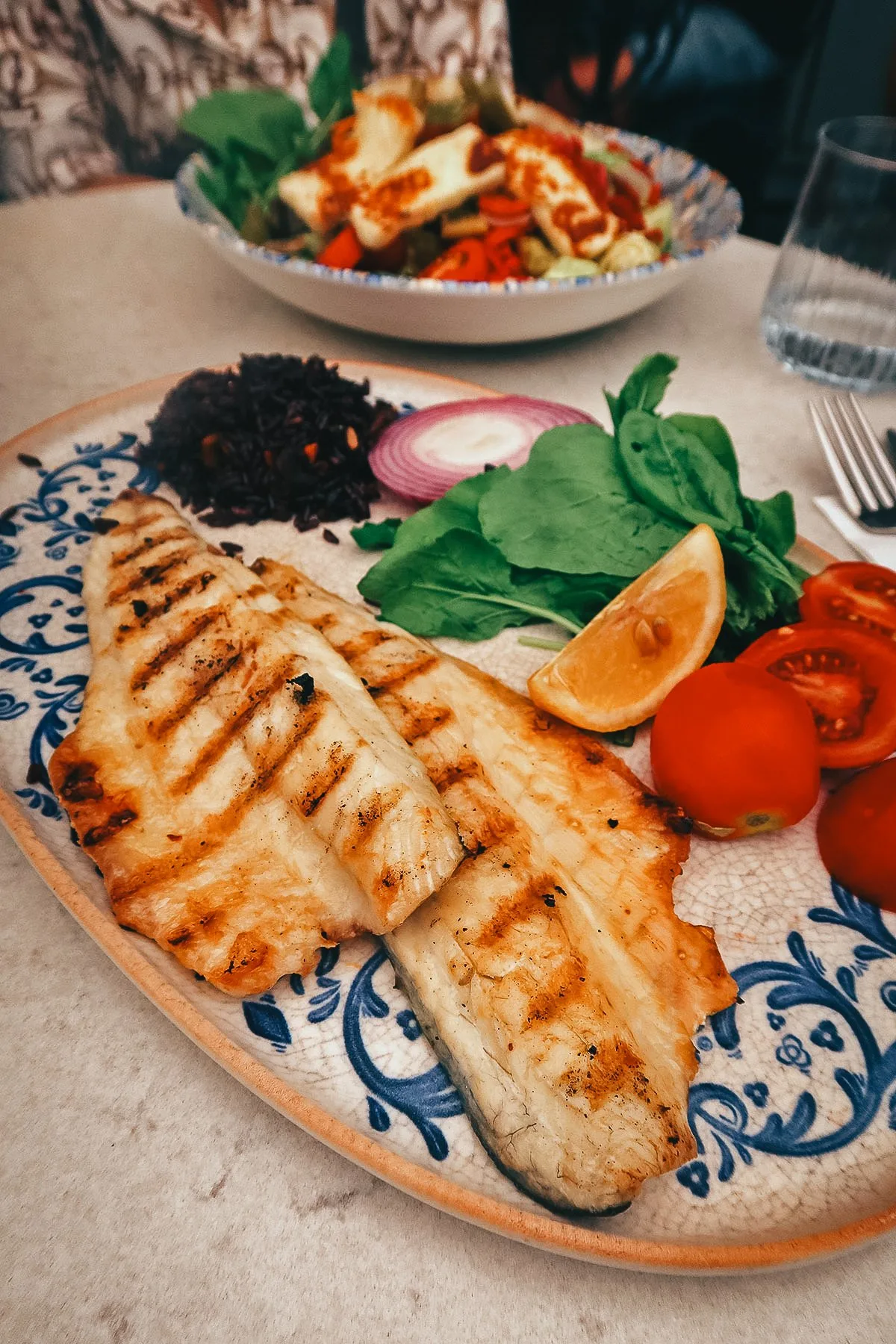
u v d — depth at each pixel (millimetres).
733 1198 190
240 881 222
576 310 390
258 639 251
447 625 299
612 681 271
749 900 238
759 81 874
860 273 421
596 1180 180
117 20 697
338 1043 205
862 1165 196
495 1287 182
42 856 219
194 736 245
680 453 298
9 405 386
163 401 369
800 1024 216
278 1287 179
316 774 222
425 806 210
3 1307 173
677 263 389
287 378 349
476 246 428
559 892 222
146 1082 202
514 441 356
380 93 455
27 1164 189
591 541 291
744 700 238
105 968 219
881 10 902
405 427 361
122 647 264
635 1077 194
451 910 214
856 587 283
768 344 448
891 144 438
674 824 242
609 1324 180
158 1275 179
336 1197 190
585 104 870
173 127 746
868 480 352
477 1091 194
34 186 720
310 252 450
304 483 334
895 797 232
